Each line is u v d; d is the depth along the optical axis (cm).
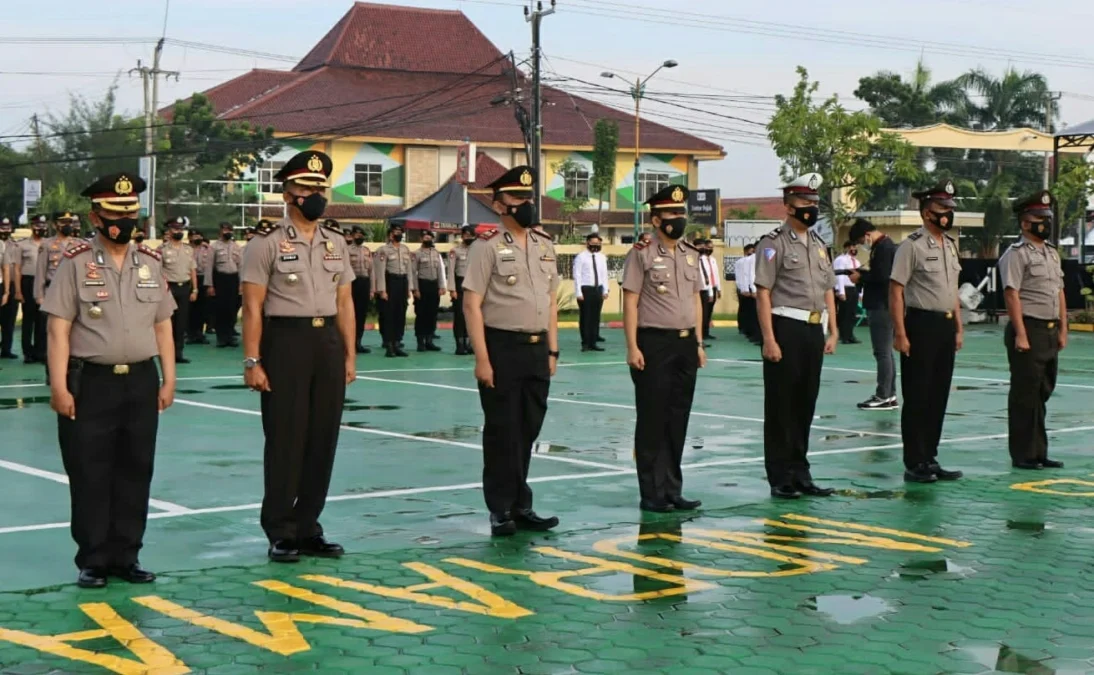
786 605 630
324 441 731
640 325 865
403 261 2216
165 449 1127
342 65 5853
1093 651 559
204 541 770
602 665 539
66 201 4716
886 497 912
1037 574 692
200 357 2150
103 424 666
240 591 654
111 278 673
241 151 5156
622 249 3825
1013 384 1038
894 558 727
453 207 3878
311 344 723
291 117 5528
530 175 800
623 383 1736
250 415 1362
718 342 2602
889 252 1412
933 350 968
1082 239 3466
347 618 607
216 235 4944
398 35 6034
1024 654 554
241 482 970
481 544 762
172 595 646
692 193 5000
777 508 872
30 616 608
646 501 866
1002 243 4669
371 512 858
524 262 798
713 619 607
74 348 666
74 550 747
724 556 732
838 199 3625
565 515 849
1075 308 3331
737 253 3753
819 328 916
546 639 575
